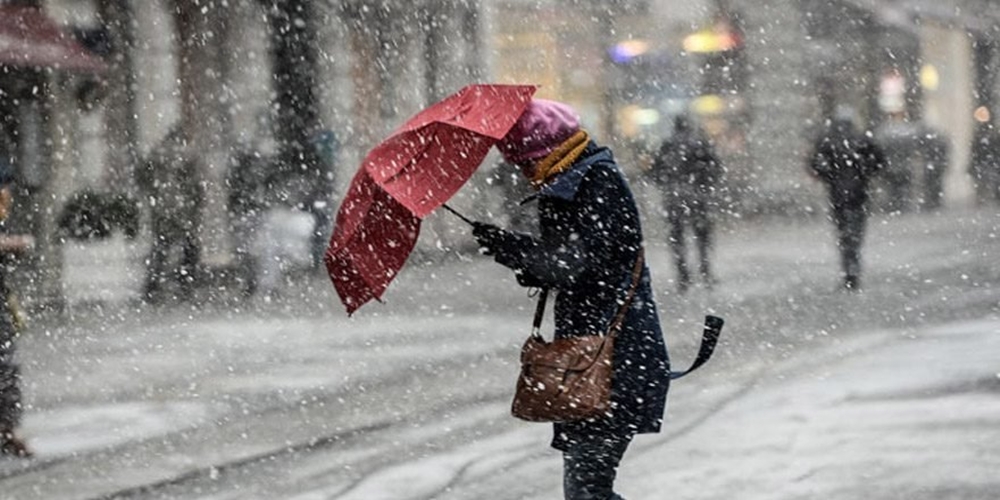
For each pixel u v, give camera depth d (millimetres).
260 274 31750
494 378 19203
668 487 12875
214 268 33844
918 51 69875
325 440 15523
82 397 18641
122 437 16047
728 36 64250
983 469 13117
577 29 62156
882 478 12938
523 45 58875
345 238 9492
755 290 29125
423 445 15039
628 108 64125
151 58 38719
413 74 46750
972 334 20797
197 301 30828
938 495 12352
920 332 21391
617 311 9625
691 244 39031
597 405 9539
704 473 13312
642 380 9664
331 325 25875
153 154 34750
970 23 74375
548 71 60438
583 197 9406
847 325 22750
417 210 9172
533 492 12914
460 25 49125
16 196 30547
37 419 17188
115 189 35438
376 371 20125
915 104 70000
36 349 23547
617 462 9828
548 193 9305
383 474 13820
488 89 9523
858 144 28953
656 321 9742
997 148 69875
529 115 9477
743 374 18266
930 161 57406
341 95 43656
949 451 13789
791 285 29719
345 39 44062
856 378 17594
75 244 34688
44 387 19531
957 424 14844
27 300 29688
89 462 14867
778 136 63812
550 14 60406
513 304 28734
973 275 29438
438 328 24906
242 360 21609
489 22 51062
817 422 15195
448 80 48438
